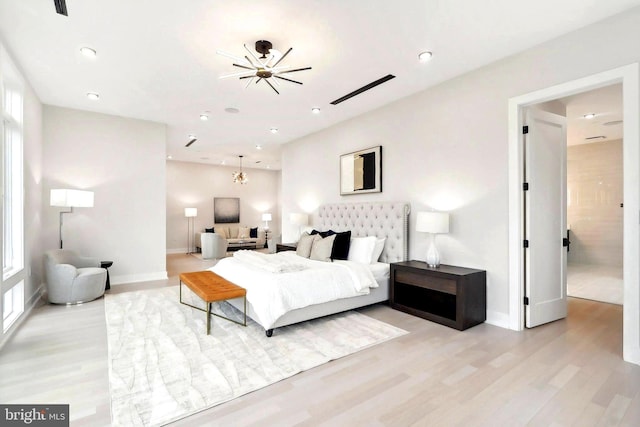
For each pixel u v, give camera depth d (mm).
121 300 4188
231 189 11062
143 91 4125
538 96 2982
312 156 6242
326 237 4355
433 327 3246
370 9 2459
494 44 2982
